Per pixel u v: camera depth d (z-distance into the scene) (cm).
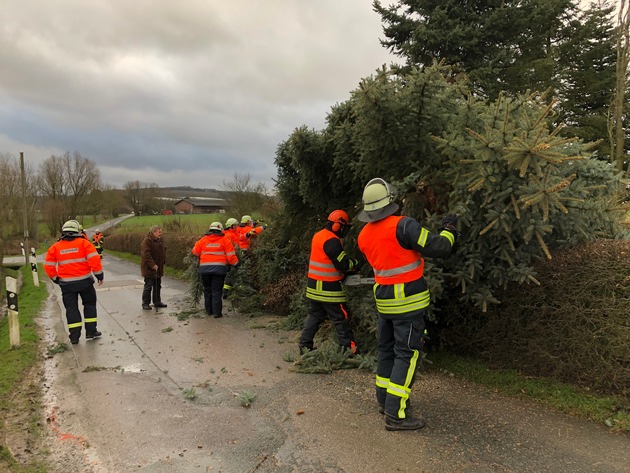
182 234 1825
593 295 387
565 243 422
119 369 552
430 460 321
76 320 677
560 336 407
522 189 375
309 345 562
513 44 1855
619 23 1280
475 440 345
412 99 451
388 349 394
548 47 2194
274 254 856
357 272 576
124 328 770
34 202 4359
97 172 5616
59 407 442
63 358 606
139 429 389
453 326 500
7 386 496
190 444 361
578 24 2250
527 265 421
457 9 1769
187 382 499
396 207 377
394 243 362
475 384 447
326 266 533
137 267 1998
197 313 870
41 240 5016
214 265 821
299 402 432
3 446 354
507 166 386
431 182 486
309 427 380
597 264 387
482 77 1659
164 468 327
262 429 381
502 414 385
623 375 373
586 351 391
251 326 750
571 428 357
